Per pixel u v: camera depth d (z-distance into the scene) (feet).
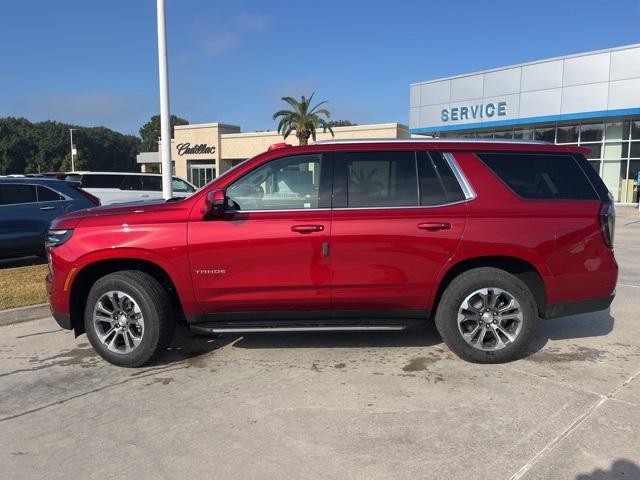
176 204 15.57
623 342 17.69
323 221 14.98
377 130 150.61
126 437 11.68
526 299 15.28
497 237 15.07
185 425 12.18
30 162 337.52
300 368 15.56
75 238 15.42
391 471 10.18
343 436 11.54
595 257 15.57
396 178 15.53
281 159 15.56
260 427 12.02
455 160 15.65
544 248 15.21
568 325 19.67
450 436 11.48
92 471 10.36
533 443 11.15
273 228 14.96
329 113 144.77
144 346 15.52
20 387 14.55
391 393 13.71
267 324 15.51
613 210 15.92
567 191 15.74
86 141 366.63
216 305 15.38
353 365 15.72
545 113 84.02
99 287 15.57
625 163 80.89
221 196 14.61
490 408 12.78
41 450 11.18
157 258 15.08
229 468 10.39
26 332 19.69
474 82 92.89
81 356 17.01
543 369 15.25
